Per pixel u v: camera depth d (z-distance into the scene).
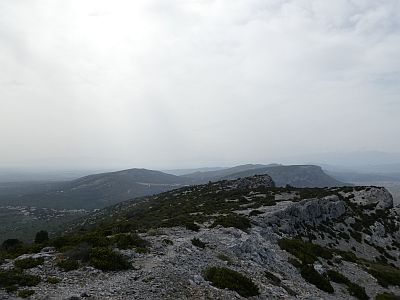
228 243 29.36
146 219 55.75
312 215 63.78
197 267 20.75
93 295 13.98
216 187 97.12
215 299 16.23
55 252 20.80
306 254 36.72
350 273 36.34
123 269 18.23
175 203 77.56
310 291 25.20
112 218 89.50
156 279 16.78
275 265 29.31
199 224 40.44
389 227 76.38
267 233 41.53
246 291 18.61
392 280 38.09
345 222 70.19
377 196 88.69
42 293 13.99
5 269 16.66
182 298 15.48
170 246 24.77
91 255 18.73
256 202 67.62
